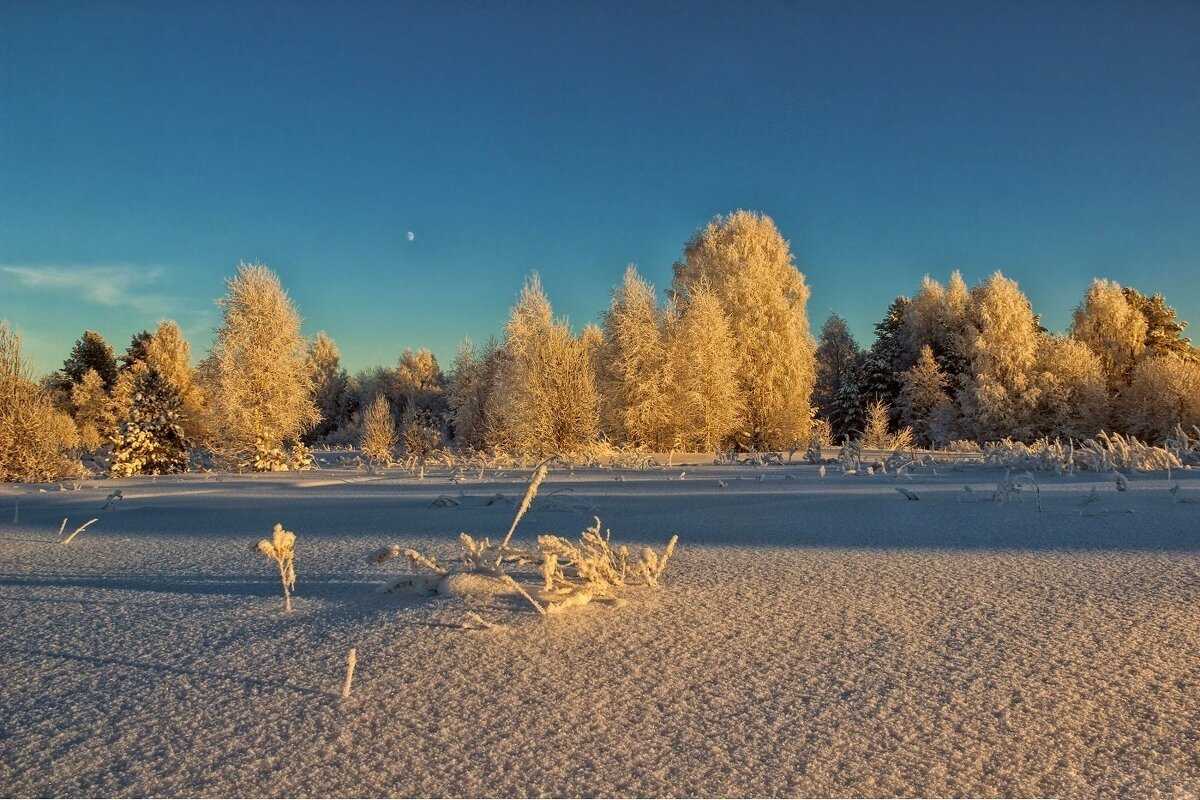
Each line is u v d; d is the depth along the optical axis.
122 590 4.85
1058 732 2.54
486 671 3.12
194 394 41.72
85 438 41.25
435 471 20.72
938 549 6.04
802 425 32.34
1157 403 39.72
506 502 10.47
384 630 3.67
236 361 23.91
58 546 7.05
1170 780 2.22
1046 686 2.94
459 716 2.67
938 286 50.25
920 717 2.66
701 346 29.25
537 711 2.71
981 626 3.75
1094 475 14.48
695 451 28.94
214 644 3.55
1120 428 41.78
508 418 27.69
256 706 2.79
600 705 2.77
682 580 4.86
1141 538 6.41
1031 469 16.00
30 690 3.01
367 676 3.07
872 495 11.03
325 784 2.20
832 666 3.18
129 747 2.47
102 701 2.88
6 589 4.95
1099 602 4.18
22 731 2.62
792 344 32.62
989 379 41.09
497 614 3.92
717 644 3.47
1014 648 3.40
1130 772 2.27
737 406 30.33
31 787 2.22
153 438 22.19
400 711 2.72
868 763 2.32
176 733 2.57
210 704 2.82
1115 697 2.83
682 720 2.63
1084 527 7.18
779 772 2.26
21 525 8.96
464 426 33.19
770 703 2.79
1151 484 12.14
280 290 24.59
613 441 28.56
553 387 27.09
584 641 3.51
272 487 15.59
